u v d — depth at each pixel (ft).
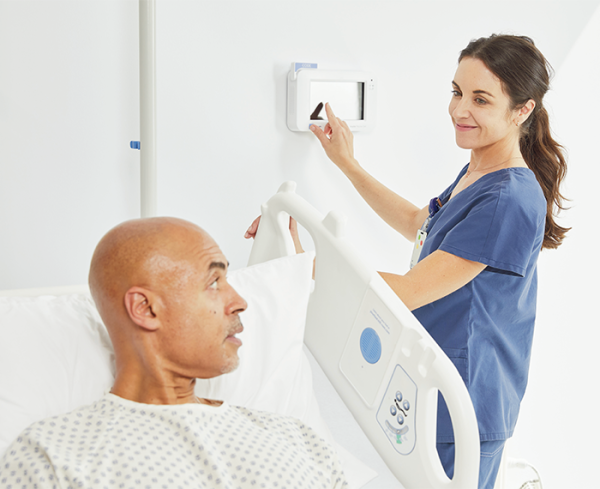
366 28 5.04
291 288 3.61
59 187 4.32
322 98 4.88
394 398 3.22
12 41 4.01
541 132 4.04
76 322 2.97
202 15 4.47
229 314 2.67
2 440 2.55
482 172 3.97
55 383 2.77
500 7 5.52
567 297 6.98
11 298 2.96
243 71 4.69
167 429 2.52
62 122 4.24
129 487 2.27
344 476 2.89
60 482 2.23
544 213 3.70
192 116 4.59
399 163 5.45
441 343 3.76
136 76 4.39
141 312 2.48
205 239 2.64
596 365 7.38
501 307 3.78
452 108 3.97
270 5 4.67
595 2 5.92
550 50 5.86
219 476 2.43
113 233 2.56
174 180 4.63
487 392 3.76
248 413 2.89
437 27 5.31
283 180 5.02
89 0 4.16
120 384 2.62
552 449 7.56
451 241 3.53
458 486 2.81
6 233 4.25
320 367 3.88
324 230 3.63
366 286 3.36
